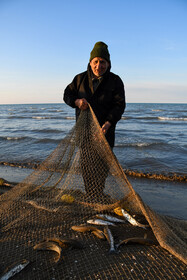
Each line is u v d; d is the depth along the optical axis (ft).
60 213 12.79
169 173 25.04
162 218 13.01
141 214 12.76
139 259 8.68
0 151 38.11
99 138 12.09
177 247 9.09
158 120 112.57
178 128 77.41
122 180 11.77
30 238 10.56
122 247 9.61
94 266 8.31
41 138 51.34
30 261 8.71
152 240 9.86
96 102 13.08
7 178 24.06
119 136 57.36
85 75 13.58
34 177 14.38
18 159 32.30
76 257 8.91
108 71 12.96
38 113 183.01
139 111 200.23
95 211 12.88
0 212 12.96
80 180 13.84
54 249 9.20
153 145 42.27
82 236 10.50
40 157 33.47
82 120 12.99
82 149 13.01
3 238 10.68
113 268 8.14
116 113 12.52
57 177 14.48
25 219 12.25
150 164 29.17
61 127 80.59
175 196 19.24
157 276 7.72
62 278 7.82
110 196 12.85
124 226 11.76
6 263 8.76
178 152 36.65
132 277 7.68
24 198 14.17
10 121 108.17
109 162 12.07
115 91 12.91
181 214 15.78
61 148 13.70
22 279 7.86
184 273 7.84
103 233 10.32
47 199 14.23
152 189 21.01
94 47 12.77
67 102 13.61
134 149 39.42
